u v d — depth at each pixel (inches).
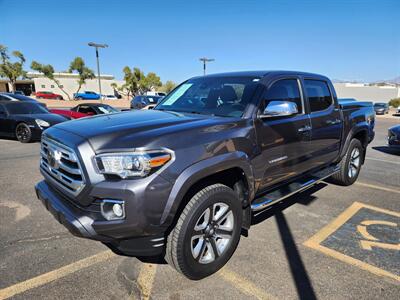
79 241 130.0
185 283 103.5
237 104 127.0
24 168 246.5
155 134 93.5
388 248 128.0
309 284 103.8
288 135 136.7
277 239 134.1
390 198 187.8
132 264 113.9
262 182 126.6
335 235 138.7
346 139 194.4
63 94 2476.6
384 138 523.5
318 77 171.2
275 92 135.9
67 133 101.3
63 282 102.9
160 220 89.7
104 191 86.7
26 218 151.5
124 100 1910.7
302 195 190.4
